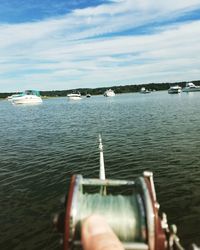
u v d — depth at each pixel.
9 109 113.88
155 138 31.67
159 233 3.68
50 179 19.75
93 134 37.12
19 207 15.48
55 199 16.36
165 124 42.16
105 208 3.95
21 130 45.41
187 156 23.53
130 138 32.66
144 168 21.16
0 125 54.47
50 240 12.34
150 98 149.75
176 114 55.62
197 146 26.69
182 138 30.70
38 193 17.34
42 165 23.23
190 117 48.91
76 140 33.31
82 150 27.75
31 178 20.14
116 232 3.82
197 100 101.56
